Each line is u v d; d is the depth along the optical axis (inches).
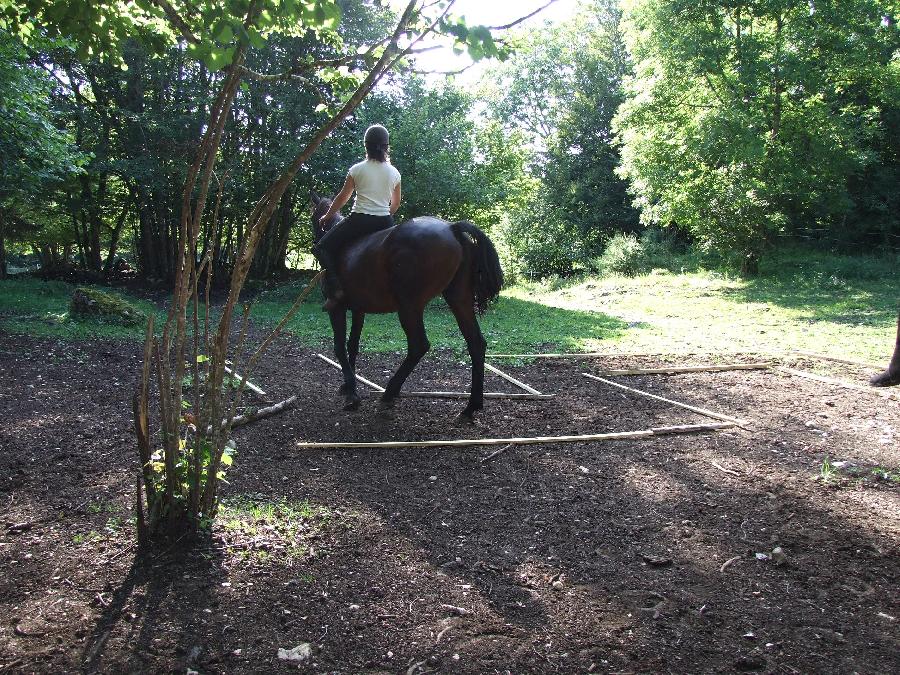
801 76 686.5
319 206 275.6
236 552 139.0
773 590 130.3
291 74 127.2
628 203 1190.9
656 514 165.0
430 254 216.2
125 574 129.4
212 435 142.6
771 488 181.9
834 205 757.9
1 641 108.2
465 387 296.0
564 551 145.1
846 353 377.7
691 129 721.6
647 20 754.8
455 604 123.0
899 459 206.1
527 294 794.8
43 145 466.9
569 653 109.3
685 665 107.0
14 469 183.3
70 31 122.6
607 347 406.0
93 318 434.6
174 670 102.6
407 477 187.2
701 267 856.3
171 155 682.2
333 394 277.3
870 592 129.6
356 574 132.7
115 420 231.9
